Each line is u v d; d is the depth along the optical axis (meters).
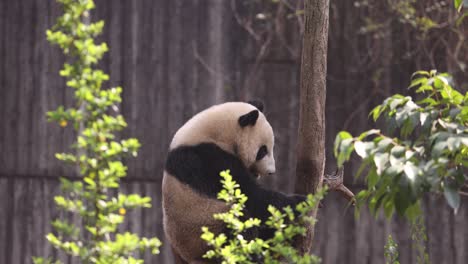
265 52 14.13
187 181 7.54
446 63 14.52
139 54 13.89
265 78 14.12
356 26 14.36
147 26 13.91
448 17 14.48
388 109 6.11
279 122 14.11
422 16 14.55
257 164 8.15
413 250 14.14
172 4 13.96
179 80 13.96
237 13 14.11
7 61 13.84
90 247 5.33
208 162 7.68
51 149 13.79
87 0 5.39
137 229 13.76
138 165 13.83
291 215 5.70
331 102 14.26
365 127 14.27
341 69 14.31
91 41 5.34
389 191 5.73
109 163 5.27
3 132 13.83
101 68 13.81
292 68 14.20
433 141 5.34
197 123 7.94
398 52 14.41
